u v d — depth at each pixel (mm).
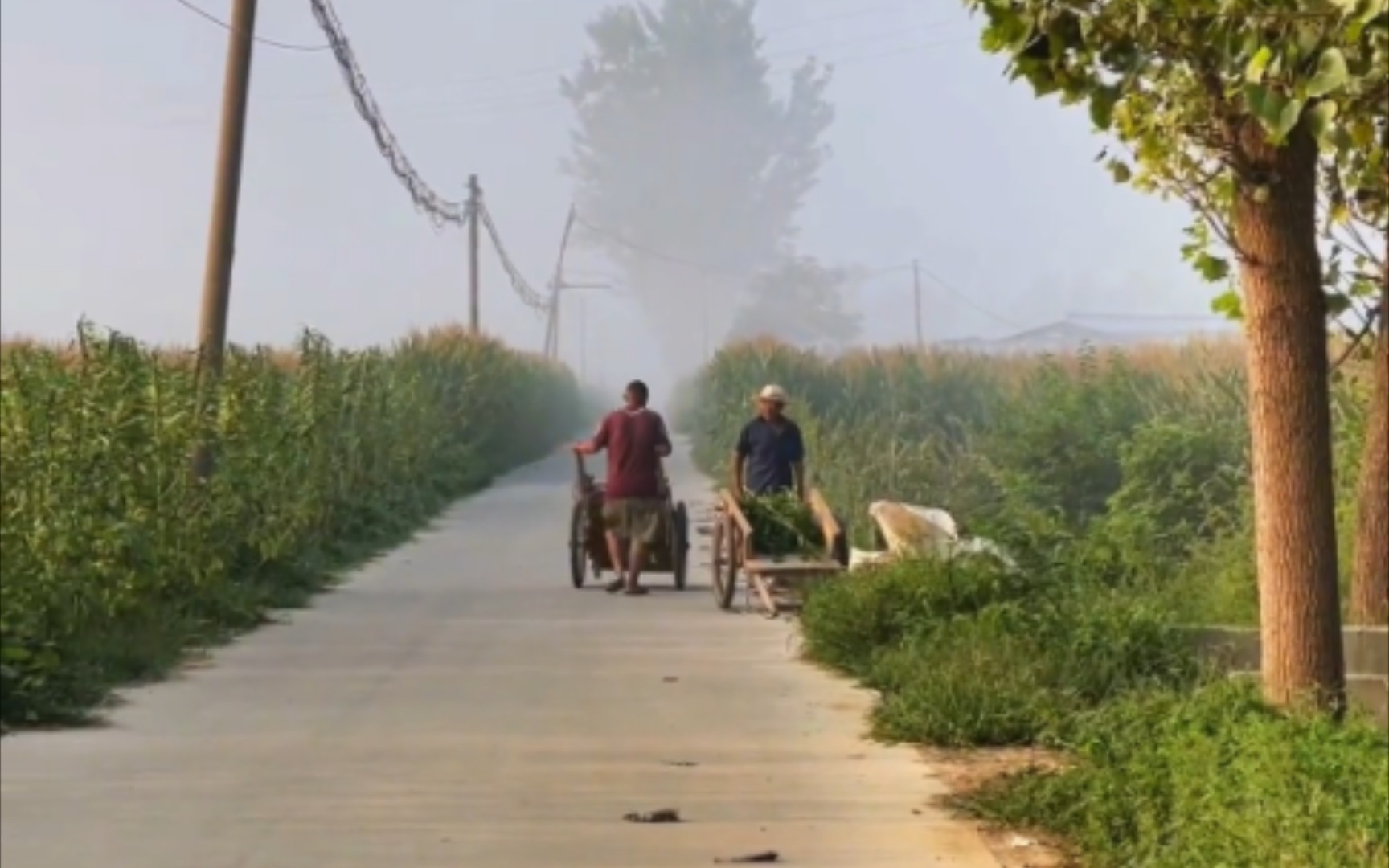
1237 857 9555
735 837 11547
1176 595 18203
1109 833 10891
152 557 19000
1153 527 22031
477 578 26078
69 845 11398
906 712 14672
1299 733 10555
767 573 21734
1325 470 11203
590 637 20250
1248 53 9016
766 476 23234
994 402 38250
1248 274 11148
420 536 32219
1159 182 11500
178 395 21609
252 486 23328
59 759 13922
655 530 24328
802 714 15633
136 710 15914
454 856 11102
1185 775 10812
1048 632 16031
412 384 37656
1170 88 10500
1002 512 25234
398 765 13656
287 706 16109
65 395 19422
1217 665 15375
